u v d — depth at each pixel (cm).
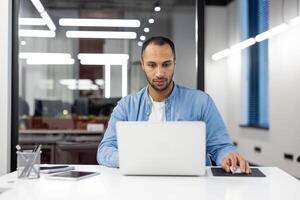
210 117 211
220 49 668
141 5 453
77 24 452
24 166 167
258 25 542
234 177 167
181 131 163
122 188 146
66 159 388
